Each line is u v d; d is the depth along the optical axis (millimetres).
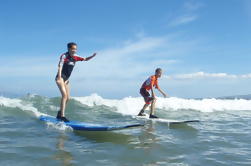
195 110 11859
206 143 4938
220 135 5836
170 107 12047
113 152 4066
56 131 5516
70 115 8398
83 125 5746
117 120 7867
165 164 3566
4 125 5973
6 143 4395
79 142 4668
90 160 3637
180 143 4844
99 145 4484
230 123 8031
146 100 8664
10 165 3334
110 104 11344
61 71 6289
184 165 3543
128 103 11586
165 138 5258
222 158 3930
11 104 9117
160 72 8625
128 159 3738
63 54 6191
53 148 4188
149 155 3967
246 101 14531
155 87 8781
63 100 6324
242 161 3801
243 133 6160
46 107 9547
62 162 3512
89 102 11328
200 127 6969
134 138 5121
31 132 5320
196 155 4059
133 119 8117
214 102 13625
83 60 6473
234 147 4688
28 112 7820
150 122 7566
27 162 3467
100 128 5383
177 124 7410
